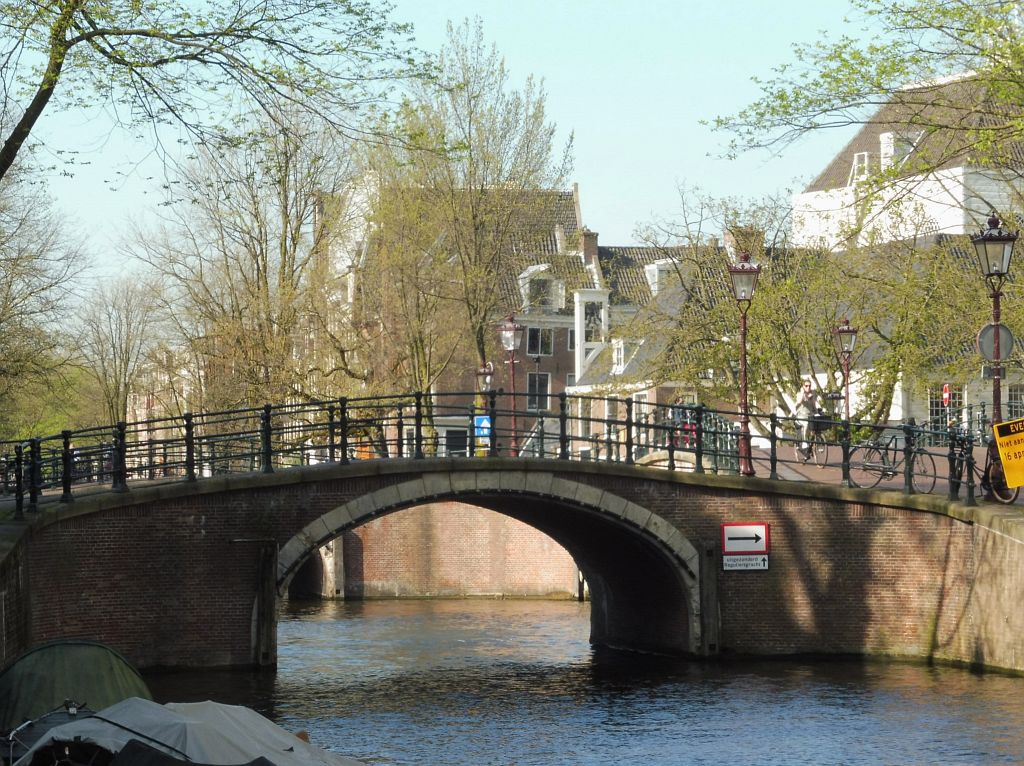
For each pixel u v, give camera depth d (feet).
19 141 73.67
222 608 96.58
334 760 45.50
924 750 72.49
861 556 103.55
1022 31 84.38
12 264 141.59
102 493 94.27
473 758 73.05
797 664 101.30
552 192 159.02
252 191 155.33
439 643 125.29
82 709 51.72
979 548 97.14
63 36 70.85
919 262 157.07
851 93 83.51
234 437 100.32
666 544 103.96
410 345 156.35
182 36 71.92
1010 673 93.71
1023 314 120.26
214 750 43.42
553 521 118.11
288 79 73.05
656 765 71.10
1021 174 95.61
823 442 105.40
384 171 153.69
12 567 76.23
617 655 113.91
